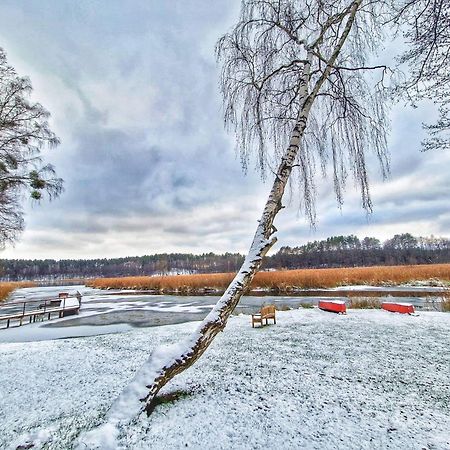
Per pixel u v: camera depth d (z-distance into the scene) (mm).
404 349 6242
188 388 4191
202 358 5883
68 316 15805
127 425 3045
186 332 9461
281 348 6656
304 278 28719
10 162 9672
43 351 7148
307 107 4203
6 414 3566
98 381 4703
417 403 3641
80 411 3562
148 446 2723
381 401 3717
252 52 4629
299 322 10109
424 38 3365
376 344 6750
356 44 4691
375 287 25984
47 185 10391
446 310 11938
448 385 4211
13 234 12141
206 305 19406
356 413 3387
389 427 3053
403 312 11062
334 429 3021
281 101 4953
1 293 29750
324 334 8047
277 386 4281
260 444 2756
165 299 24797
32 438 2963
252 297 22047
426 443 2727
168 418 3271
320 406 3588
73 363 5902
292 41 4859
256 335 8242
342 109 4684
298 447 2697
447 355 5715
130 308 18891
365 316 10750
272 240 4105
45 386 4527
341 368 5098
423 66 3535
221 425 3115
